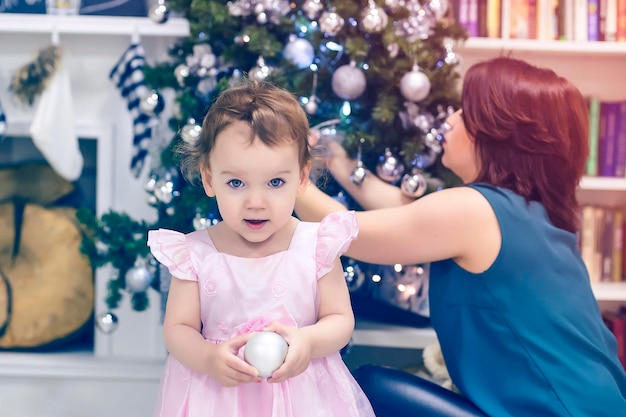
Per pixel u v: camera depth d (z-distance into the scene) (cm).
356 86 141
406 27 149
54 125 171
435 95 152
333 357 110
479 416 123
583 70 214
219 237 111
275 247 109
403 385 131
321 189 161
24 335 190
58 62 172
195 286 108
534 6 193
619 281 201
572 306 127
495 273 125
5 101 191
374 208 150
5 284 190
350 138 144
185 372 105
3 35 191
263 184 100
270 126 99
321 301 109
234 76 151
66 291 192
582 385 121
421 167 152
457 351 130
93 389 194
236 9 145
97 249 159
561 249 130
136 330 196
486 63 138
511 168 133
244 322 105
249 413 102
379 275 168
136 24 178
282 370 92
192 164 111
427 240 128
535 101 130
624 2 194
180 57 162
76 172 179
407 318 177
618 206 215
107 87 193
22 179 196
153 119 166
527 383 123
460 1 192
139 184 193
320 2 143
